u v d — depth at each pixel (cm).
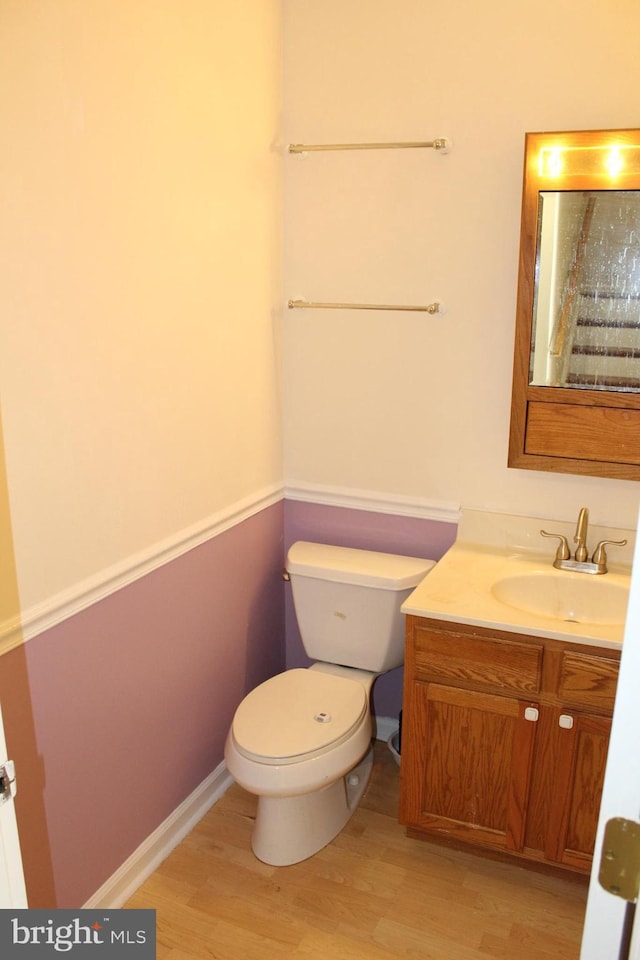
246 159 229
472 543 253
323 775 212
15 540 163
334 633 255
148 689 214
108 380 183
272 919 207
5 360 154
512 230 228
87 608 186
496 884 220
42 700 176
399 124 233
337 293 254
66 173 163
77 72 162
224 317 228
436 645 210
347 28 232
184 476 218
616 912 88
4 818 97
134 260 187
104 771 200
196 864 226
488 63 219
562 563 231
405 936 203
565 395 226
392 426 257
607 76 209
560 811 209
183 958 195
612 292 215
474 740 213
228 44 212
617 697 82
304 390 266
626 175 206
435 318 242
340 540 275
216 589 242
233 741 217
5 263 151
